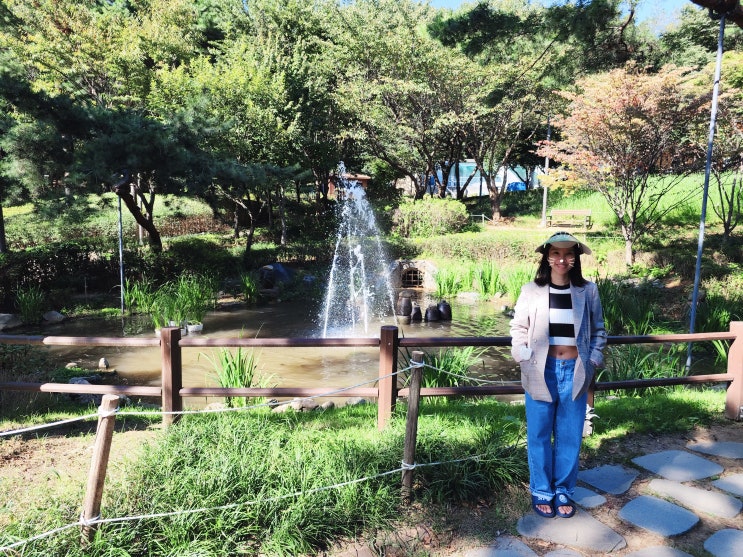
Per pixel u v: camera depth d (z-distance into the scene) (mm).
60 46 19594
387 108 25594
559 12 8703
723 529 3109
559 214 23672
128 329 11750
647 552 2904
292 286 16922
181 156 13516
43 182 12773
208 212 27953
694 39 20141
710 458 4047
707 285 12461
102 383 7977
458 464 3586
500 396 7109
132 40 20703
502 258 18781
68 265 14906
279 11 27078
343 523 3092
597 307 3158
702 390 6477
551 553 2914
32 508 3070
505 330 11883
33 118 13156
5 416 5113
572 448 3211
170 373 4344
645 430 4539
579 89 20469
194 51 26188
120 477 3369
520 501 3418
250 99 19922
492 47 9547
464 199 35562
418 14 25734
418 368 3316
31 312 12188
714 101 6953
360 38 24062
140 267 15727
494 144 27562
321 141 26797
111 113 13391
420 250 20031
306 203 32844
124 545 2779
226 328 12094
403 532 3115
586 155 16141
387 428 4273
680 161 16281
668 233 18484
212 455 3477
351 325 12492
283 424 4500
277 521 3033
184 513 2938
